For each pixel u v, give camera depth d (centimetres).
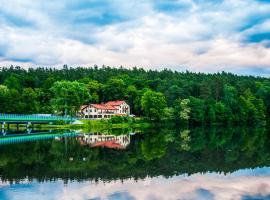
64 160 4928
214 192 3084
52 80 19925
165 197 2927
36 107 13950
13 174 3888
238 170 4147
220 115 15038
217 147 6569
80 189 3195
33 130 11094
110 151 6009
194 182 3484
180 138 8638
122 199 2870
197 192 3088
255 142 7619
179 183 3438
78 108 13475
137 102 17588
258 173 3953
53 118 12550
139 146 6788
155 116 14662
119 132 10850
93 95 18612
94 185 3356
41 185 3353
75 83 13362
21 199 2883
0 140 7756
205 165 4519
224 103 15888
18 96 13500
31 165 4481
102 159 5059
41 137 8662
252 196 2950
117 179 3647
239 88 18638
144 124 14475
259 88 18675
